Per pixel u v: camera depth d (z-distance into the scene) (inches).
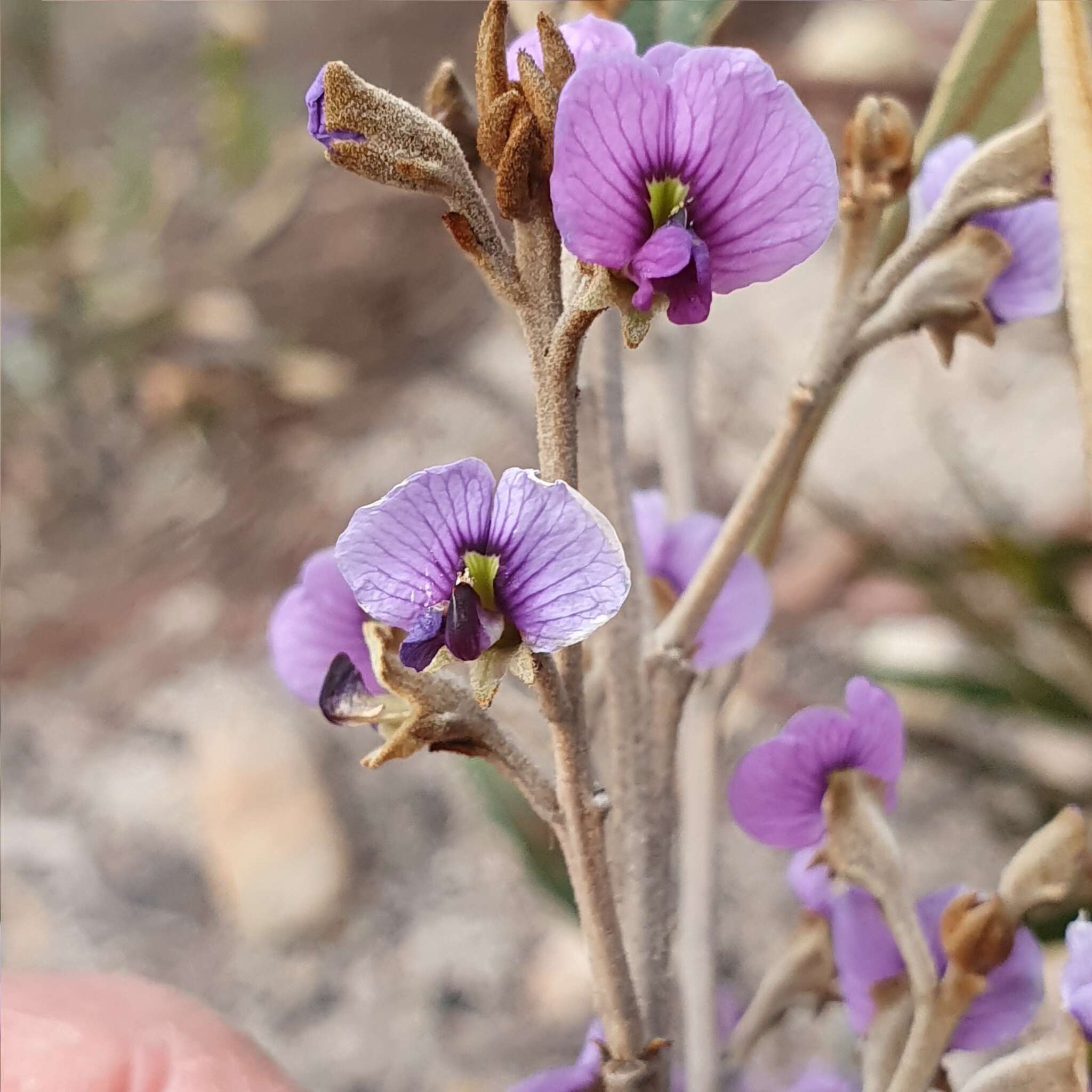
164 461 15.6
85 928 11.1
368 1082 9.9
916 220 5.3
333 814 11.2
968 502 11.4
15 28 18.0
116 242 17.9
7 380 16.0
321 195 17.9
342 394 15.3
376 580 4.3
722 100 4.3
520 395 14.7
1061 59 4.5
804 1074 6.7
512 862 10.9
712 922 5.9
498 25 4.4
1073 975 4.9
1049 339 13.3
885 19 14.6
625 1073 4.7
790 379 13.4
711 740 6.0
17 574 14.7
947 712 10.6
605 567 4.3
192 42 22.5
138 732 12.6
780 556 12.3
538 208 4.4
